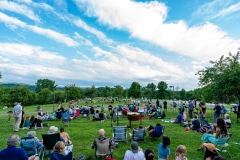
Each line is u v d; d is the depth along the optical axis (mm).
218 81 16594
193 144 8273
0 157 3822
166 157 5172
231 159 6418
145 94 65750
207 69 19094
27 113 24281
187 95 67250
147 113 19891
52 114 17000
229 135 6512
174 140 8938
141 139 8570
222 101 18531
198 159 6500
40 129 12023
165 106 23562
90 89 63438
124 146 8016
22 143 5984
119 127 8508
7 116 20750
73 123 14773
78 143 8469
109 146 6121
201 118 11422
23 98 57438
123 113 18938
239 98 16578
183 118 14461
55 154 4109
